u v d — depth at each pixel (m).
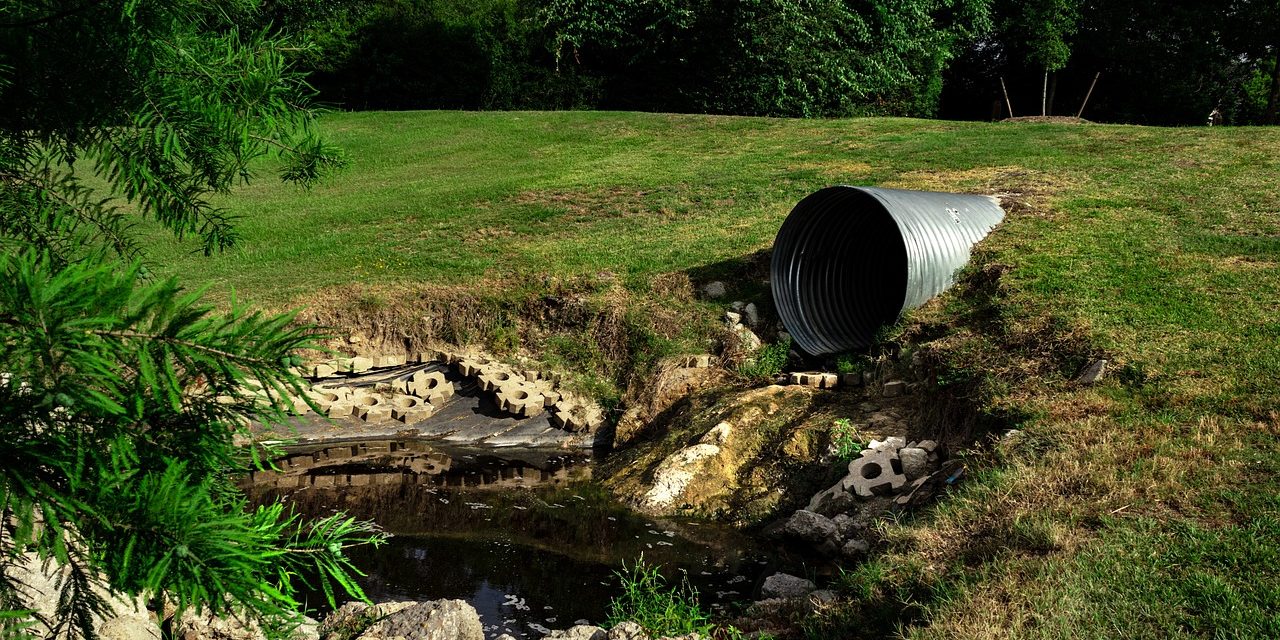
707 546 8.42
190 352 1.76
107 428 1.86
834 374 11.18
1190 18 36.81
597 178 20.56
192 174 2.70
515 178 21.25
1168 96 38.44
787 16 30.03
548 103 34.25
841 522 8.08
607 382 12.59
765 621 6.24
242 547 1.87
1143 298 10.24
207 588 1.81
